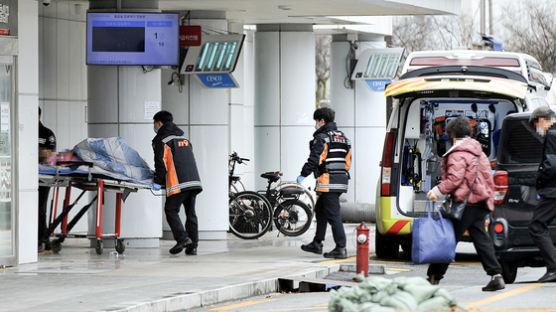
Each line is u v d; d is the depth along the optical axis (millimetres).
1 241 25812
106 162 28406
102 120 31266
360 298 16234
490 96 27578
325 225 28562
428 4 35625
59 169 28078
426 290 16188
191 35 33094
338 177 28078
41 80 35938
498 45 37969
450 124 21047
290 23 42469
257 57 42875
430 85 26969
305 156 42906
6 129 25938
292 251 30578
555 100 40281
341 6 34594
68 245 32344
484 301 19453
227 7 34250
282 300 21594
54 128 36562
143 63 30844
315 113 28359
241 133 48375
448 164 20766
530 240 22953
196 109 34531
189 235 29062
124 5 31125
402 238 28969
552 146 22000
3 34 25594
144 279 23062
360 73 46375
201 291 20844
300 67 42656
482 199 20734
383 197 28172
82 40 37844
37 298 20109
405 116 28109
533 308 18406
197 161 34594
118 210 29266
